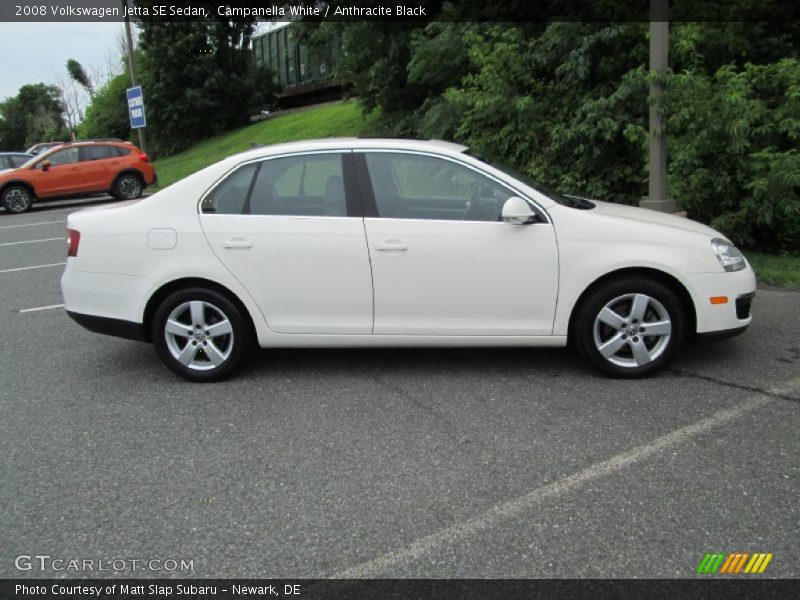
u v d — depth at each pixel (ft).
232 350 15.51
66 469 11.88
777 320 18.72
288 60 100.22
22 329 21.03
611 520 9.83
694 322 14.88
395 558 9.18
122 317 15.46
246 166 15.35
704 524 9.67
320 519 10.12
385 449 12.22
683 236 14.67
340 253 14.80
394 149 15.28
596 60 32.63
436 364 16.46
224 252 15.01
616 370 14.96
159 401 14.80
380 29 48.16
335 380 15.64
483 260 14.62
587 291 14.85
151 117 97.35
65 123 220.43
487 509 10.23
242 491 10.96
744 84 23.49
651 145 24.09
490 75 32.40
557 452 11.89
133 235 15.20
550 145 32.63
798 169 22.06
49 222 49.03
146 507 10.60
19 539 9.86
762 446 11.84
